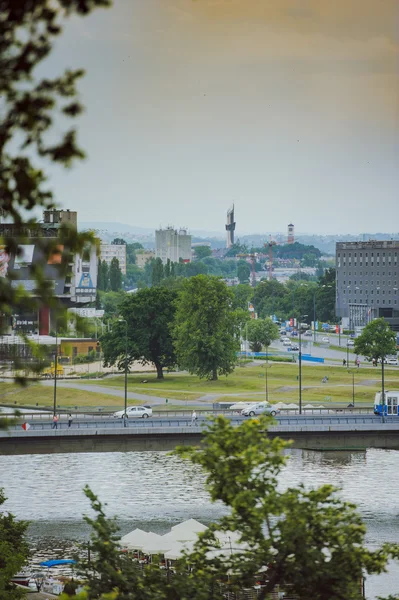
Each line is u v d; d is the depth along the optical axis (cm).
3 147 2888
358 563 6725
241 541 6844
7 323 3397
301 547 6662
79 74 2916
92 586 7350
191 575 7162
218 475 6856
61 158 2925
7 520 13212
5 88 2825
